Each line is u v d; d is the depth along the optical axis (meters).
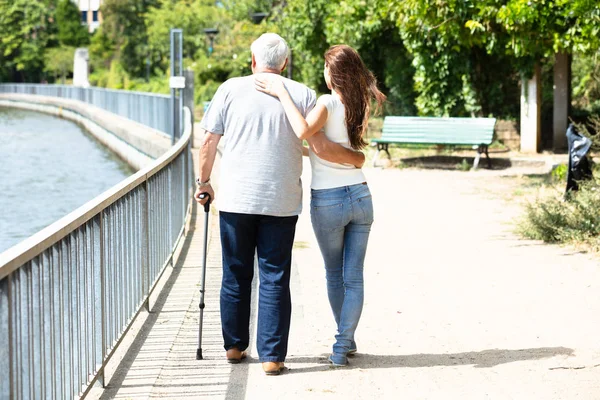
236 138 7.50
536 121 28.30
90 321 6.98
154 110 39.72
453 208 17.22
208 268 12.09
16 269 5.11
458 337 8.55
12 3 135.75
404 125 25.59
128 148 41.41
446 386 7.18
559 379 7.29
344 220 7.63
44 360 5.68
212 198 7.98
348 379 7.38
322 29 35.69
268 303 7.55
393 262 12.13
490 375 7.42
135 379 7.42
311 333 8.77
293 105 7.37
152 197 10.32
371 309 9.63
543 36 19.05
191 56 78.88
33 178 36.25
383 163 25.88
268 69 7.59
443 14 19.69
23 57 134.75
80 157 45.75
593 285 10.54
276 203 7.48
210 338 8.66
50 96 92.31
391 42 35.25
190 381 7.36
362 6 32.62
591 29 16.45
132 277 8.89
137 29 106.81
